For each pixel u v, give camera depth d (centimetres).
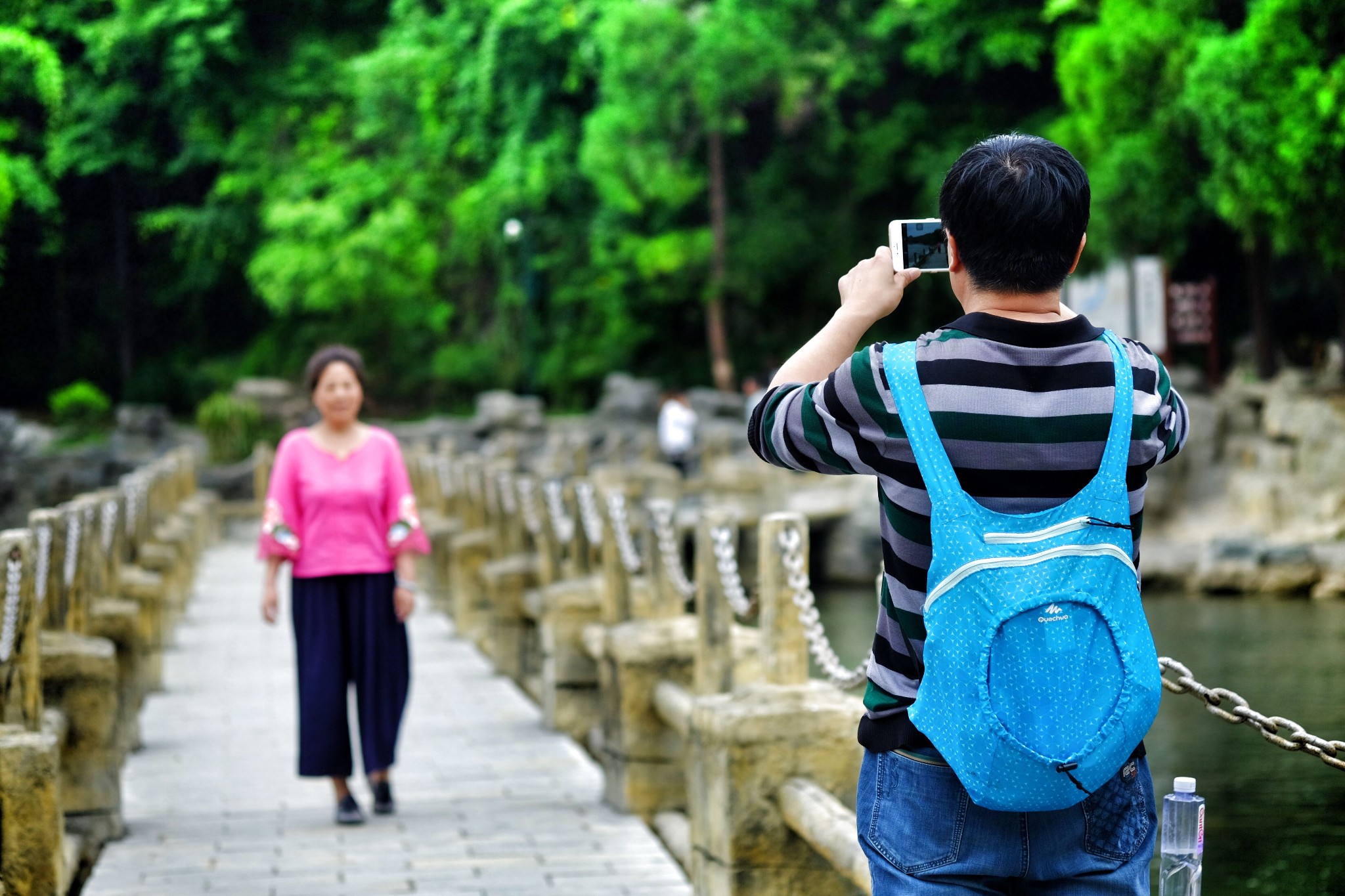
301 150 4175
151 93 4256
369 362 4422
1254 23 1922
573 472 2120
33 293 4741
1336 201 1942
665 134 3450
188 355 4716
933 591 245
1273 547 1822
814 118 3812
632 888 602
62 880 543
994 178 258
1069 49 2672
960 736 239
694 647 725
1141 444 253
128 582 1089
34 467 3347
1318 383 2253
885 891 262
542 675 1102
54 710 671
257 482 2633
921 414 248
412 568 728
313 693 702
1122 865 259
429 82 3828
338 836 689
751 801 503
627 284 3972
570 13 3556
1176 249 2483
